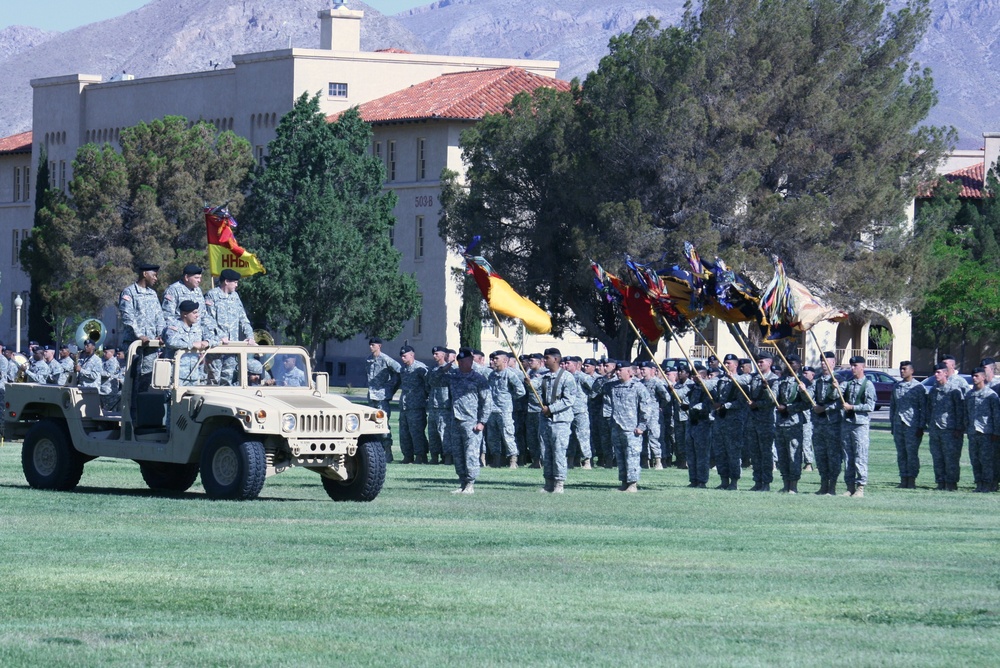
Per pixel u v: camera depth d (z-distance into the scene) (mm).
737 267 136250
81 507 50125
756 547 42500
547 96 153125
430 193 199750
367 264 179750
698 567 38125
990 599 33750
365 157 184125
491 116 154500
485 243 153250
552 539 43438
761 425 65562
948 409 69125
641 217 137875
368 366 80250
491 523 47875
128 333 56156
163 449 53938
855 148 140500
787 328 67188
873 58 147500
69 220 195875
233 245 63688
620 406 62469
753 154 139750
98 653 26984
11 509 49438
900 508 56562
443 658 26906
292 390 55219
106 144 197625
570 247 146750
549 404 60594
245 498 52250
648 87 140375
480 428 59094
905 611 32188
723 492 63406
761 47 143000
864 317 153500
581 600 32969
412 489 60906
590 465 78500
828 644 28547
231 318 57062
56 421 57500
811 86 141125
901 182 146750
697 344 195250
